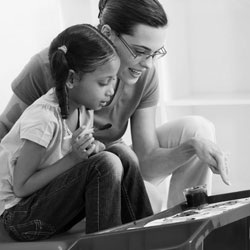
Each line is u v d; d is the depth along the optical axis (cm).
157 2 224
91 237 179
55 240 215
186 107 376
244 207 183
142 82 250
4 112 253
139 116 263
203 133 264
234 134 379
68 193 213
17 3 337
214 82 380
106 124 243
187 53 382
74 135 213
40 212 216
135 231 173
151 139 263
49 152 221
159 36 223
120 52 226
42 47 345
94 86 216
